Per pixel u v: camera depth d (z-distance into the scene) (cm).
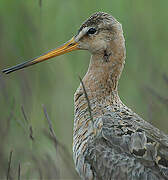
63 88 1836
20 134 1574
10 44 1803
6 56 1802
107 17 1341
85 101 1323
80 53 1889
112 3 1947
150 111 1508
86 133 1271
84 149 1251
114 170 1202
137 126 1225
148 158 1173
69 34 1892
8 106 1573
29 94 1648
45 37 1855
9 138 1580
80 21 1912
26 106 1631
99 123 1254
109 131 1231
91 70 1354
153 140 1185
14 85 1736
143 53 1936
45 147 1532
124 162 1195
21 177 1487
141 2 1978
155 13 1986
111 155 1212
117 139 1216
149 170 1170
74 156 1295
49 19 1866
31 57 1803
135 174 1177
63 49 1377
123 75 1909
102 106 1312
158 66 1928
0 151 1552
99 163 1222
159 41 1977
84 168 1253
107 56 1339
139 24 1962
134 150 1191
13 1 1820
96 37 1342
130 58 1938
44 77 1822
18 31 1808
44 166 1502
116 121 1249
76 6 1917
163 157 1164
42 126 1614
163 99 1562
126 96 1873
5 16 1814
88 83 1345
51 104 1758
